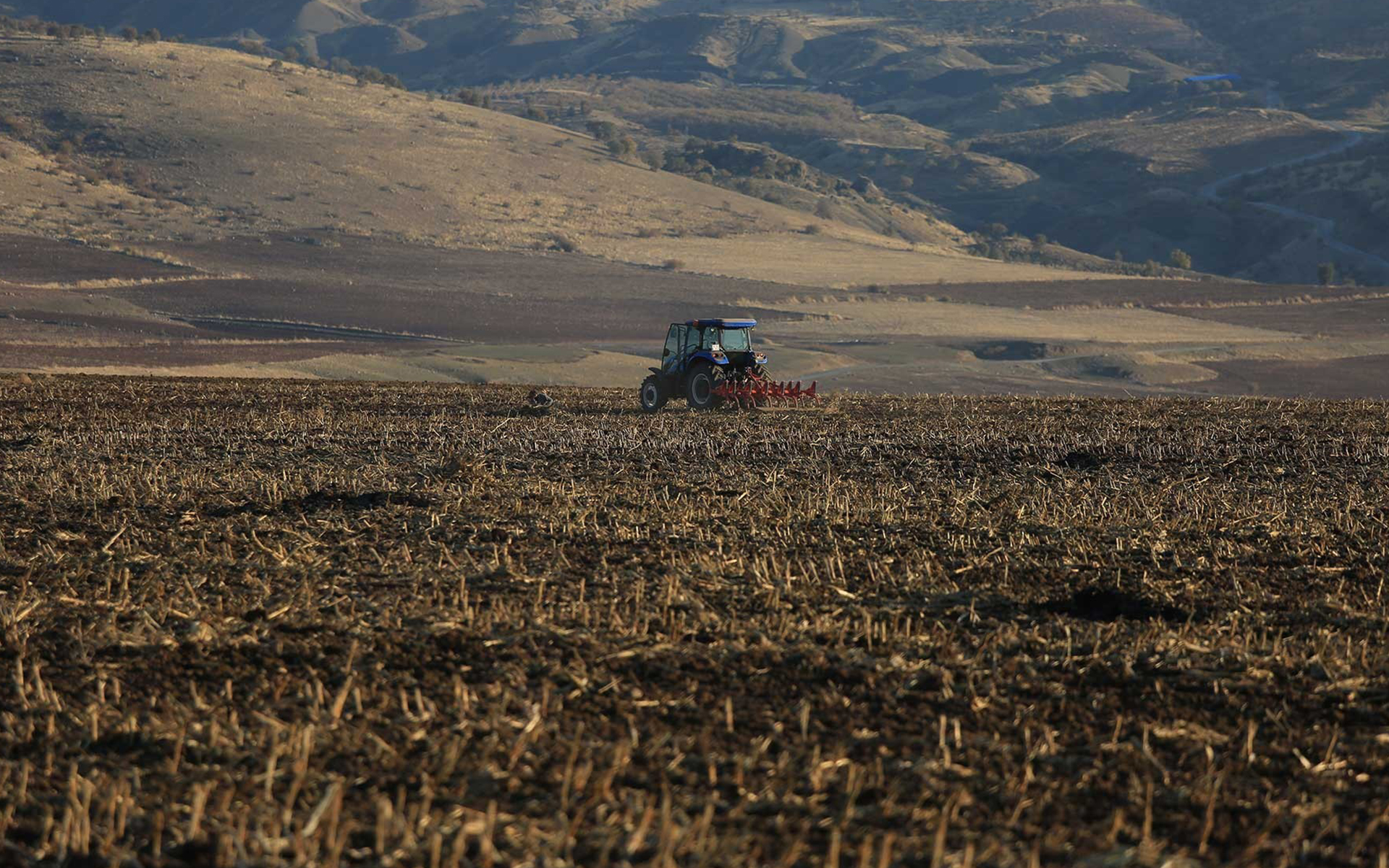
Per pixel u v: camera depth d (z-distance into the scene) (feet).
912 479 203.00
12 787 78.23
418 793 77.25
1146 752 83.76
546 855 69.15
